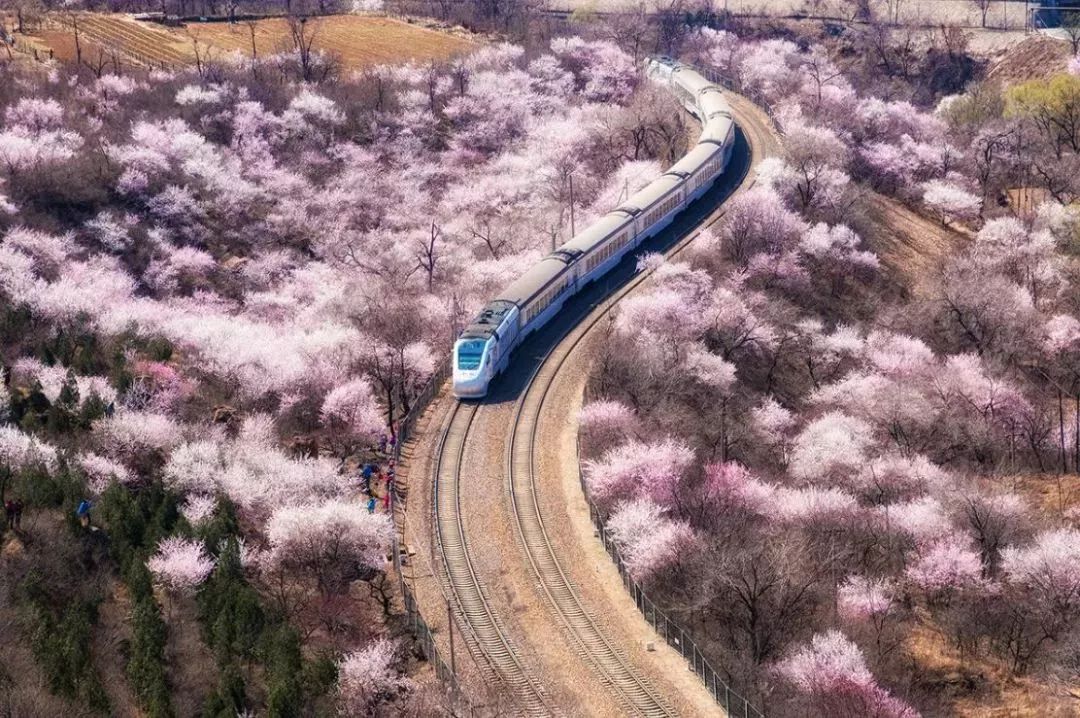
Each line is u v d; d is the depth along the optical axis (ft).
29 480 274.98
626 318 371.76
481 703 220.64
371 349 349.00
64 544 261.44
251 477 287.69
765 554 261.44
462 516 283.59
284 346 355.15
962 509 295.28
